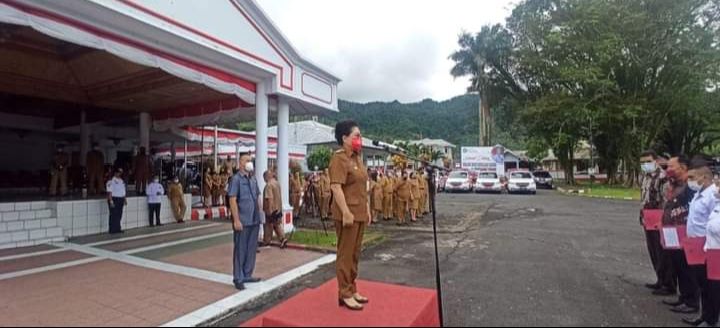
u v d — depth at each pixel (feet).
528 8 98.02
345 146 12.62
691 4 78.38
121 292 16.57
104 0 18.71
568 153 109.81
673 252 14.64
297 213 41.29
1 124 47.85
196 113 40.98
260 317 12.88
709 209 13.48
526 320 13.60
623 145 91.71
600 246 26.43
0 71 32.12
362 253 24.77
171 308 14.82
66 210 29.71
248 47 26.84
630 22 81.76
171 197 38.17
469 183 83.71
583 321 13.48
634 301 15.43
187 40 22.59
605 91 85.15
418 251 25.29
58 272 19.61
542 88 99.66
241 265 17.63
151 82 33.53
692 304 14.23
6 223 26.53
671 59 83.56
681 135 104.22
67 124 50.72
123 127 54.75
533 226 35.88
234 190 17.61
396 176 41.81
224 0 25.13
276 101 31.55
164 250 24.93
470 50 115.24
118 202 31.60
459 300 15.70
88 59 31.30
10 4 16.96
